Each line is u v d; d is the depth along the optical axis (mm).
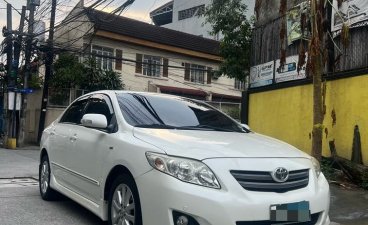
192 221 3822
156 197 3975
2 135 24656
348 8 9875
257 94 13586
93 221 5727
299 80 11617
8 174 10062
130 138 4648
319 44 7781
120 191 4586
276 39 12789
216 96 31734
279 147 4754
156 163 4066
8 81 21750
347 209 6855
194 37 31672
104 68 25656
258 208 3863
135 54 28656
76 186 5695
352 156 9453
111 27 26969
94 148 5188
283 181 4121
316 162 4840
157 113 5344
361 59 9562
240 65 15164
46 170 6965
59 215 5996
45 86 22484
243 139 4848
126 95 5594
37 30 21844
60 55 23984
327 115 10375
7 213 6051
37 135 23406
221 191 3848
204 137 4637
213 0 15820
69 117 6621
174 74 30500
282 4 8094
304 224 4148
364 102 9328
